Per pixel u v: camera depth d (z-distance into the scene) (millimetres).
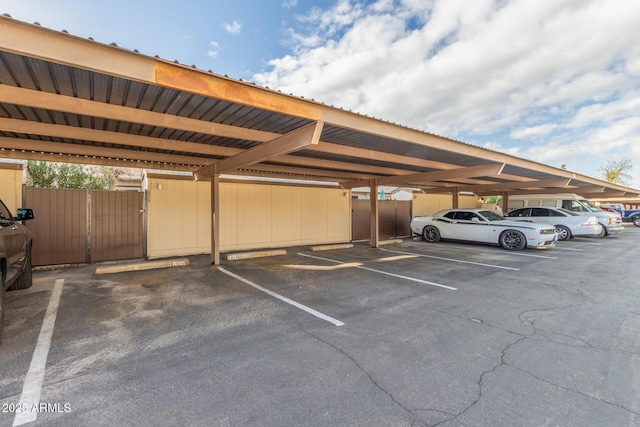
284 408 2270
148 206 8562
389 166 9086
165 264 7609
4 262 3754
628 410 2242
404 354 3131
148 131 5270
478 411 2236
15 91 3482
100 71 2887
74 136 5055
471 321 4047
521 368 2852
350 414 2205
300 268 7465
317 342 3416
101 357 3053
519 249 10305
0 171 6879
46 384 2566
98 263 7938
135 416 2172
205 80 3484
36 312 4344
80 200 7754
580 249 10453
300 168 9133
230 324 3945
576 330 3736
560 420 2137
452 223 12062
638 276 6570
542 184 12969
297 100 4258
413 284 5957
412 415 2193
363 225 13711
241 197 10172
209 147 6344
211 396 2416
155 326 3861
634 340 3449
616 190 16906
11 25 2518
